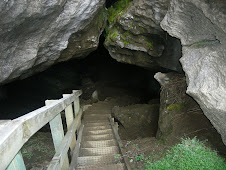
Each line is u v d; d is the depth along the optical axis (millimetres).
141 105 7820
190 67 2490
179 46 4688
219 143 2725
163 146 3453
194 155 2480
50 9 2721
